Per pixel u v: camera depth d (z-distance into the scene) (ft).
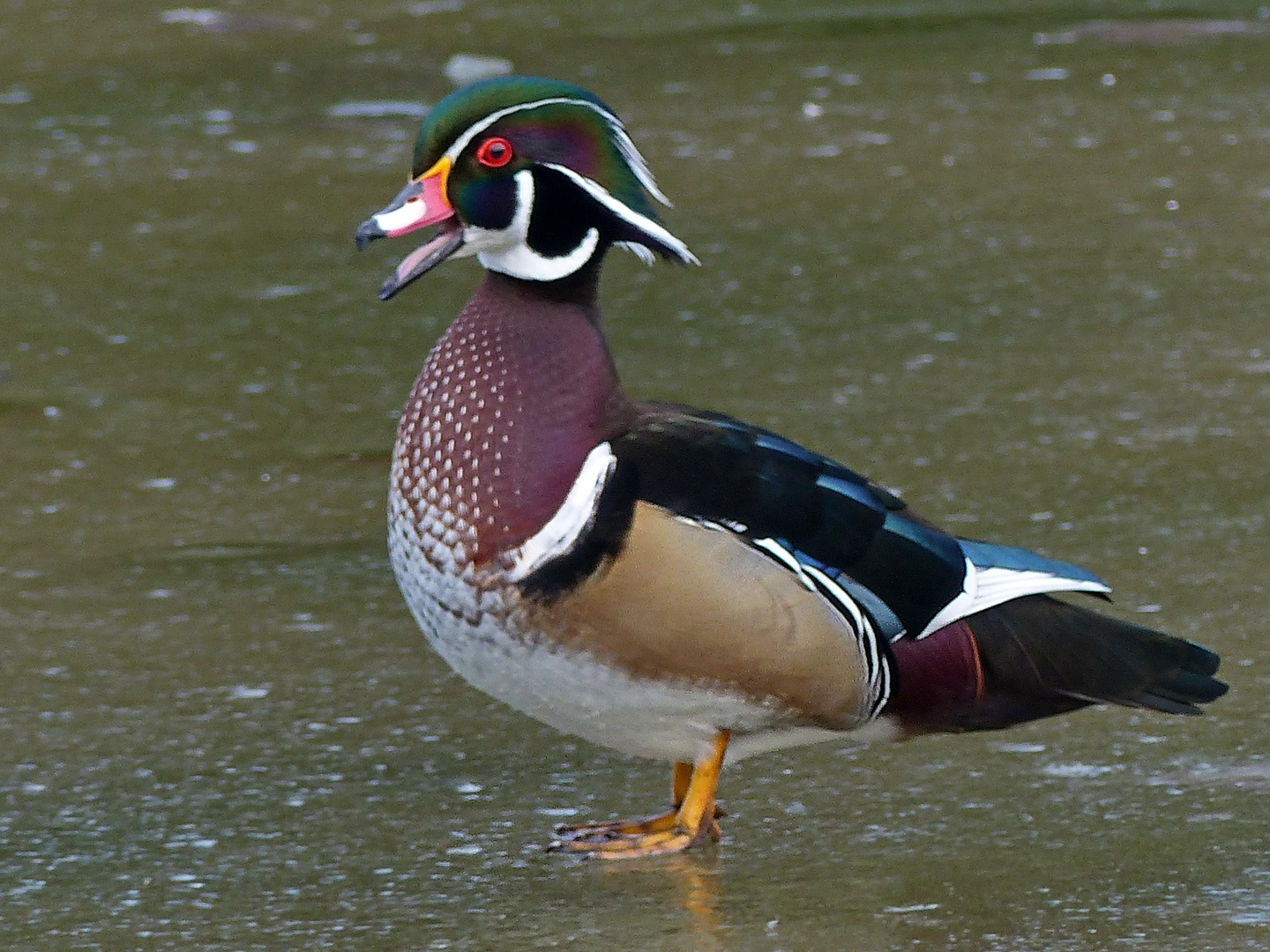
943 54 73.56
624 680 22.99
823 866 23.58
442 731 27.94
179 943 21.86
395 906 22.74
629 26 79.15
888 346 45.39
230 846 24.41
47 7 85.51
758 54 73.97
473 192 23.80
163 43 78.07
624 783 26.40
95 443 40.86
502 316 23.75
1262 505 35.73
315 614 32.30
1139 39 74.69
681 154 61.31
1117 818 24.61
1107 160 59.67
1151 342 45.06
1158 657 24.62
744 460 23.38
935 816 24.89
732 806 25.40
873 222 54.54
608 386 23.77
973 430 39.93
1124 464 37.93
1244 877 22.94
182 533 35.96
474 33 78.48
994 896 22.61
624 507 22.70
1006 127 63.62
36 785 26.16
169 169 61.52
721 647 22.82
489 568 22.99
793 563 23.00
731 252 52.37
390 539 24.26
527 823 25.11
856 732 24.34
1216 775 25.75
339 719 28.25
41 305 49.70
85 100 69.77
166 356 46.09
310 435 41.16
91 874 23.68
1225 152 60.18
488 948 21.63
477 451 23.13
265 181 60.18
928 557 23.90
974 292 48.96
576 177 23.81
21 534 35.96
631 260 52.24
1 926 22.34
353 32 79.30
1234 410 40.73
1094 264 50.70
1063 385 42.47
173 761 26.91
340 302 49.70
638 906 22.59
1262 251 51.26
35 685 29.48
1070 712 26.03
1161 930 21.66
